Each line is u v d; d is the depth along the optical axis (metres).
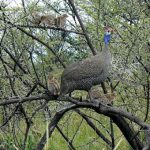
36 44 14.40
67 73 12.54
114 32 13.96
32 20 13.00
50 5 14.27
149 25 14.09
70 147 15.84
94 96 13.01
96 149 17.66
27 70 14.46
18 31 14.24
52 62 15.11
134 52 13.97
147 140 12.27
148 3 14.43
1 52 14.06
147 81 13.87
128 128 14.05
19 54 14.64
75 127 18.84
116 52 14.36
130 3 14.41
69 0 13.66
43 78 14.43
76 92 15.98
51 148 17.64
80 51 15.61
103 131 18.30
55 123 12.73
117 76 14.20
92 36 14.67
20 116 15.40
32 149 14.82
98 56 13.12
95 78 12.88
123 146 17.91
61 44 15.18
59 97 12.23
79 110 14.74
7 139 14.39
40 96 12.20
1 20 13.12
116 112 12.55
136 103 14.80
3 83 14.55
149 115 15.22
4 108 15.21
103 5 14.30
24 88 14.60
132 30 13.95
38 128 17.17
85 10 14.67
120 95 14.76
